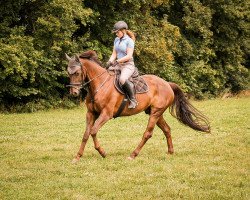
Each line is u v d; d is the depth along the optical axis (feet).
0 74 68.80
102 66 36.17
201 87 106.01
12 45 68.90
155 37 89.30
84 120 61.62
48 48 74.79
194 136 47.91
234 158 36.45
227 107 80.28
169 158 36.52
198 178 29.94
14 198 25.71
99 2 84.33
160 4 91.20
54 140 45.50
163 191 26.99
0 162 34.73
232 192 27.04
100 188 27.66
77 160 34.50
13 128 53.52
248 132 50.37
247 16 107.55
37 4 75.51
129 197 25.89
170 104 38.63
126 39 35.35
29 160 35.63
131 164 34.01
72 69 33.32
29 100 77.41
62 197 25.86
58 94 80.48
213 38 110.32
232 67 111.34
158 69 91.30
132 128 54.19
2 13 73.56
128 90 35.09
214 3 105.50
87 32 80.84
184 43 100.22
